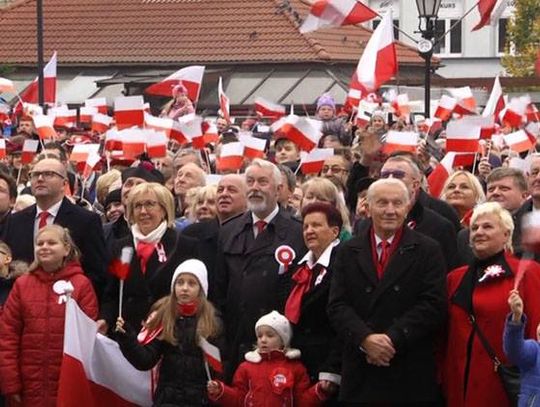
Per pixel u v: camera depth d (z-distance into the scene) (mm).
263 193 13398
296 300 12828
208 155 21953
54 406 13359
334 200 13703
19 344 13477
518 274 11188
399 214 12203
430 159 20094
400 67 50500
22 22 54281
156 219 13578
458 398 12000
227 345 13266
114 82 48469
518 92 44969
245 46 50281
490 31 73500
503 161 22062
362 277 12227
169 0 53594
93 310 13492
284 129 19875
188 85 24141
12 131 28453
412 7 71000
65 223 14328
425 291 12094
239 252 13422
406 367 12086
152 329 12891
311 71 48906
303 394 12656
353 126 26047
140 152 19562
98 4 54031
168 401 12836
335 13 22906
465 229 13281
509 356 11242
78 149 20891
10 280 14008
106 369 13273
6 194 14836
